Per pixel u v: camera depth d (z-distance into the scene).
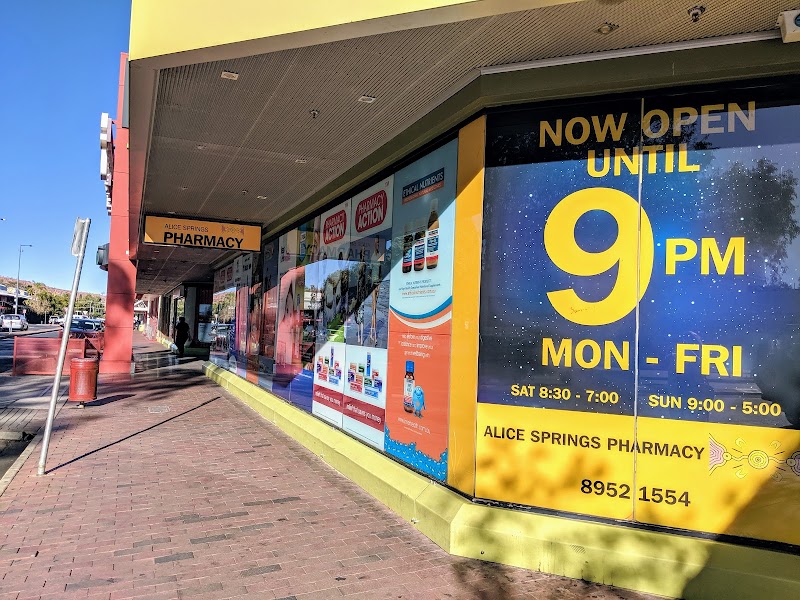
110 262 18.06
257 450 7.96
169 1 4.20
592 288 4.38
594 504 4.28
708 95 4.15
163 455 7.55
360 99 5.29
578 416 4.36
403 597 3.82
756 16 3.71
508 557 4.34
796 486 3.83
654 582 3.93
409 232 6.00
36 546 4.52
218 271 18.55
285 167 7.70
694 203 4.15
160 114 5.84
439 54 4.35
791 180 3.95
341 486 6.31
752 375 3.96
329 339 8.22
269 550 4.54
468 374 4.84
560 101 4.54
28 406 11.37
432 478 5.29
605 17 3.74
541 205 4.58
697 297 4.11
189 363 23.41
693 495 4.05
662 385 4.16
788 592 3.64
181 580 3.99
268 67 4.64
